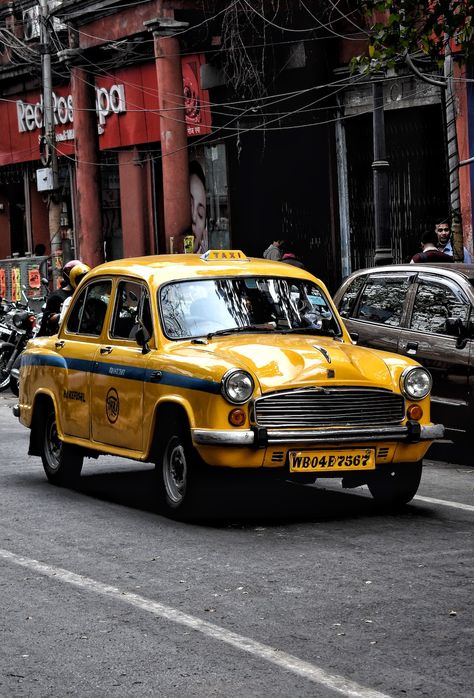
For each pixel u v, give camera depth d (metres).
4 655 6.70
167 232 28.83
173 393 10.20
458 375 12.98
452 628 7.01
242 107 28.06
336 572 8.33
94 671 6.38
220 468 9.85
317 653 6.59
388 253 20.34
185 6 28.20
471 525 9.93
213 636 6.92
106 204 34.59
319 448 9.89
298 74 26.69
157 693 6.03
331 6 25.55
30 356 12.88
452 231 19.42
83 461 13.41
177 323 10.85
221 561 8.72
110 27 30.55
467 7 14.33
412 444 10.23
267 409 9.80
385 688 6.04
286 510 10.71
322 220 26.86
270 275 11.46
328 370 10.02
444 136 22.36
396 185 24.86
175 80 28.45
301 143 27.03
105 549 9.20
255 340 10.59
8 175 40.22
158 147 32.56
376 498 10.84
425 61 22.97
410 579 8.11
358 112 25.77
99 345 11.62
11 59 37.38
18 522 10.34
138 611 7.48
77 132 33.06
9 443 15.91
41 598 7.85
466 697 5.90
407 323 13.72
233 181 28.61
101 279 11.91
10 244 40.69
